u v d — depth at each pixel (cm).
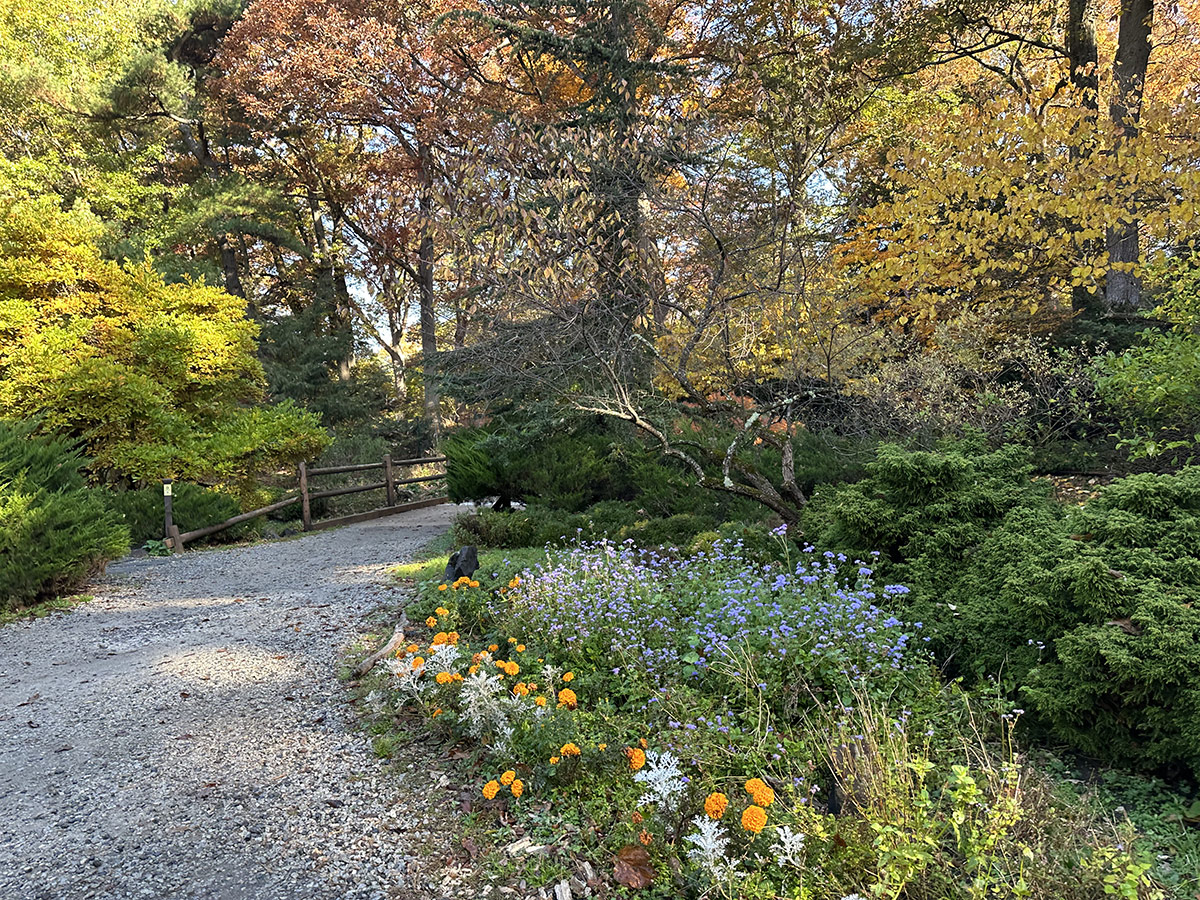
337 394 2303
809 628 396
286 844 283
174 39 2338
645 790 288
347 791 321
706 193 812
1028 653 352
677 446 891
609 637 424
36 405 1058
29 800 322
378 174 2431
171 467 1134
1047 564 365
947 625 394
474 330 935
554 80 1722
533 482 987
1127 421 754
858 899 203
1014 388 842
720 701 363
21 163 1581
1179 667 284
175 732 388
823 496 640
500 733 331
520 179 763
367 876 262
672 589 507
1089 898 207
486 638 484
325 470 1321
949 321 943
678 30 1792
